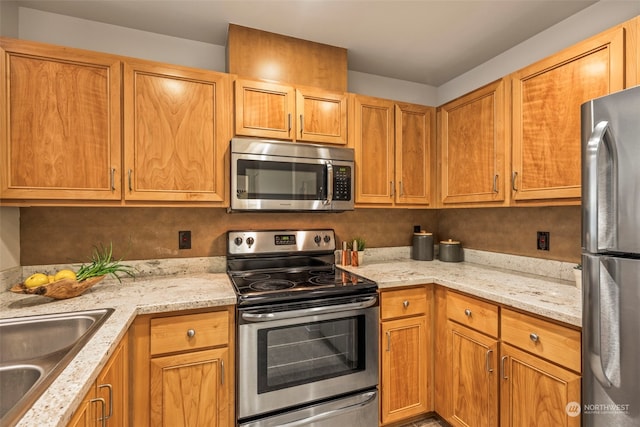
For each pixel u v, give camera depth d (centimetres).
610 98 97
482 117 195
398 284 182
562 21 182
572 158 146
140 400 135
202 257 205
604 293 99
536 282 176
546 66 157
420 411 189
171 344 140
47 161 147
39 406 67
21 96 142
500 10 172
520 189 171
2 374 90
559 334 127
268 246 210
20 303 138
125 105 159
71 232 179
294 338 158
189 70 172
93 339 101
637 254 93
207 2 167
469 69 244
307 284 173
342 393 168
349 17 180
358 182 210
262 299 152
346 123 207
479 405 162
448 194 223
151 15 179
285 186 186
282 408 155
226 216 211
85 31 182
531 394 137
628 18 153
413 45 210
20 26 169
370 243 254
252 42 192
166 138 168
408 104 225
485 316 160
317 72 207
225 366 149
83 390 75
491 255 227
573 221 181
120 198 159
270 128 187
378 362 178
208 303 144
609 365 98
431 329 194
